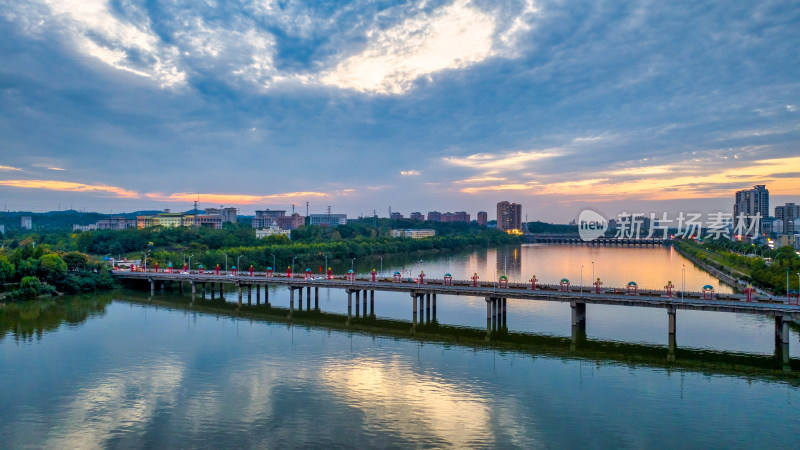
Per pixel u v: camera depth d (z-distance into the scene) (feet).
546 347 321.52
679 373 270.87
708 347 321.32
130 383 252.42
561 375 266.77
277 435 198.39
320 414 217.15
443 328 376.68
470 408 224.12
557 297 364.99
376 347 318.65
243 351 307.37
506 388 247.70
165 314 418.92
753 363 288.71
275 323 388.37
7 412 217.97
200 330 361.51
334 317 418.51
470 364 284.61
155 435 198.18
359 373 268.21
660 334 357.00
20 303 457.68
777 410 223.10
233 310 444.55
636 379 261.24
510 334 357.00
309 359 291.79
